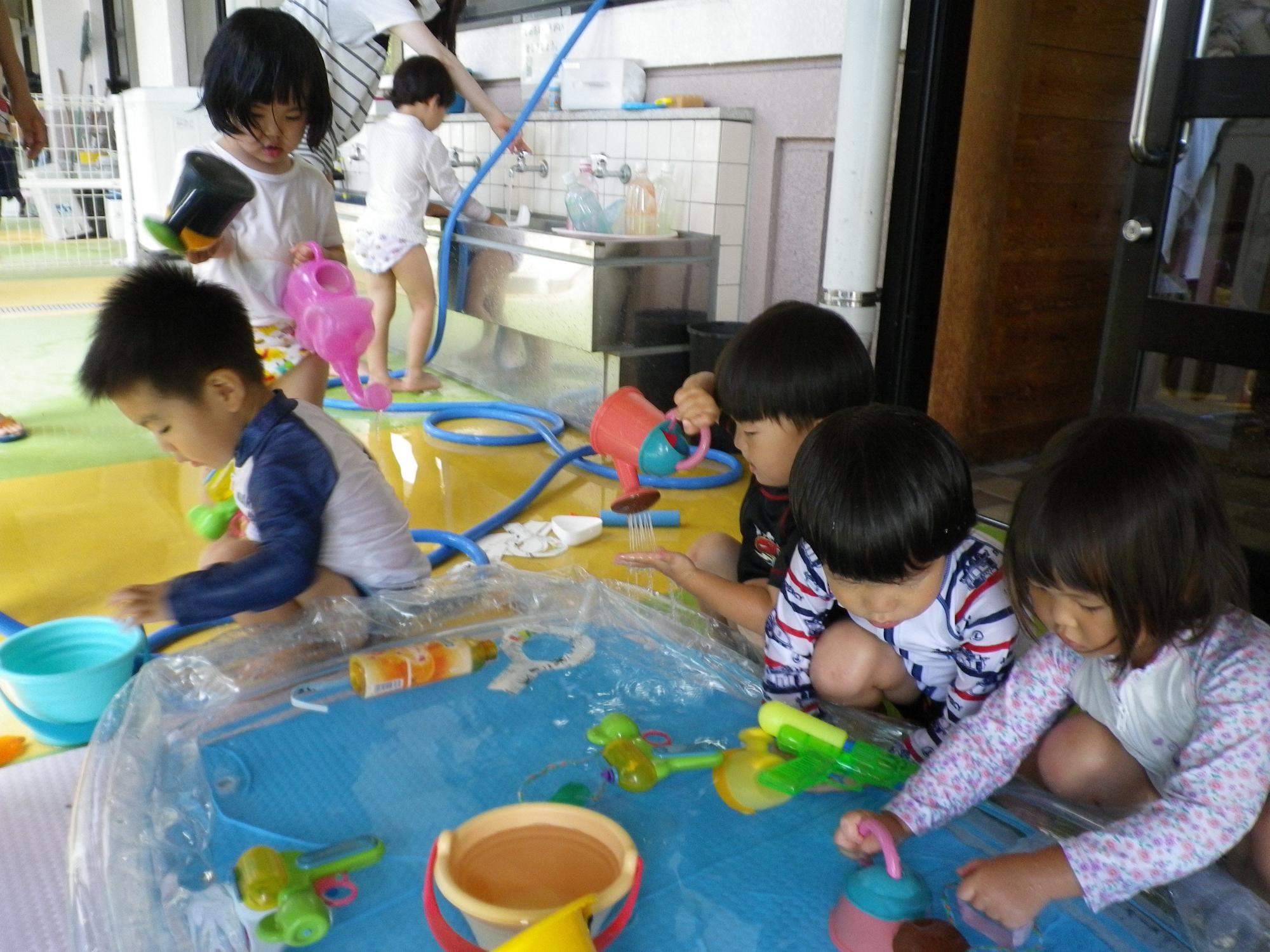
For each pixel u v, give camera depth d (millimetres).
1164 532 815
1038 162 2475
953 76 1964
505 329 2967
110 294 1249
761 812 1017
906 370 2127
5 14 2611
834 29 2463
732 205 2797
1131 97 2598
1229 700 871
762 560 1456
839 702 1226
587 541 1959
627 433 1429
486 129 3562
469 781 1048
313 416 1407
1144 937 867
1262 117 1621
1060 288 2645
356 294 1921
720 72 2846
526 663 1275
